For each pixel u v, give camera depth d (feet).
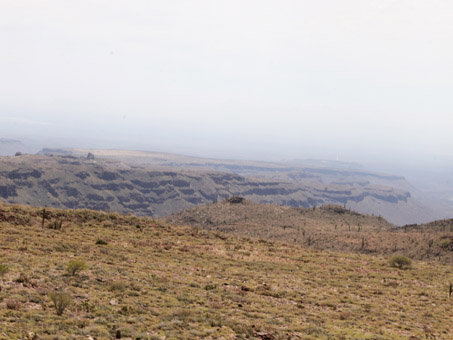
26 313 76.33
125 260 160.86
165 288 119.03
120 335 71.56
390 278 204.03
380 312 126.41
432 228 548.72
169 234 265.13
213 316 94.68
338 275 194.59
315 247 524.11
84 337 68.59
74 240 193.06
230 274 163.02
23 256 135.03
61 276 114.01
